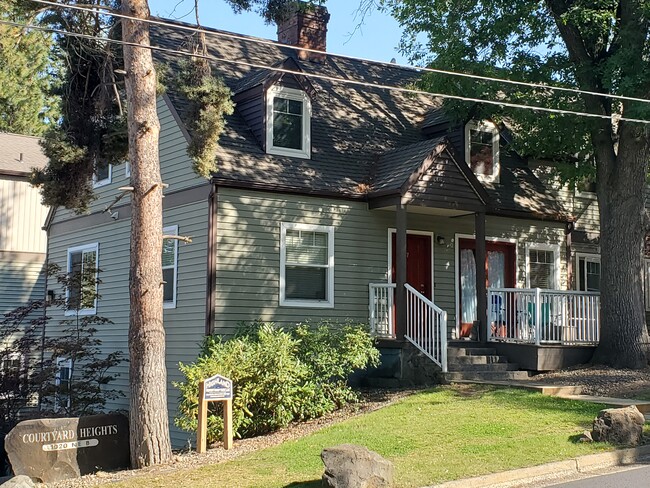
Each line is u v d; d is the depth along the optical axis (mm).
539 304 17219
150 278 12016
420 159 17547
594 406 12953
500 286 20609
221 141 17250
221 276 16422
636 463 10305
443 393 14523
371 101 21547
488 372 16438
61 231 23188
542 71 17781
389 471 8734
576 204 22844
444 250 19734
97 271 20219
